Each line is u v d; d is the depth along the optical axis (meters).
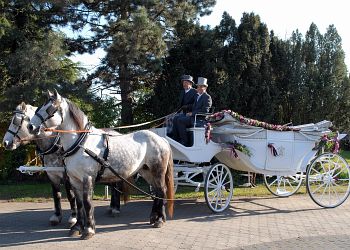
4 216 9.84
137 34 13.33
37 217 9.73
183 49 15.75
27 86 13.17
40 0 14.20
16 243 7.44
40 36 15.73
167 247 7.20
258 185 14.84
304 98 17.03
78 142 7.71
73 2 14.55
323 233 8.23
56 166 8.67
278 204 11.33
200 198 12.21
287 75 17.20
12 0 15.05
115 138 8.30
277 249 7.10
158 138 8.84
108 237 7.82
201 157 10.02
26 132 8.30
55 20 16.09
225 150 10.40
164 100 15.70
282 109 17.06
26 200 12.06
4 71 15.64
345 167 11.74
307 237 7.89
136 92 17.52
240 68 15.75
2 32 14.30
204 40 15.61
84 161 7.73
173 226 8.73
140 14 13.42
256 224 8.98
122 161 8.17
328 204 11.07
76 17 15.76
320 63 17.94
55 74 14.05
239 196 12.45
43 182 16.19
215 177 10.16
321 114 17.36
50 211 10.47
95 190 14.00
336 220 9.41
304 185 14.28
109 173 8.12
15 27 15.20
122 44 13.54
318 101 17.22
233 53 15.88
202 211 10.34
